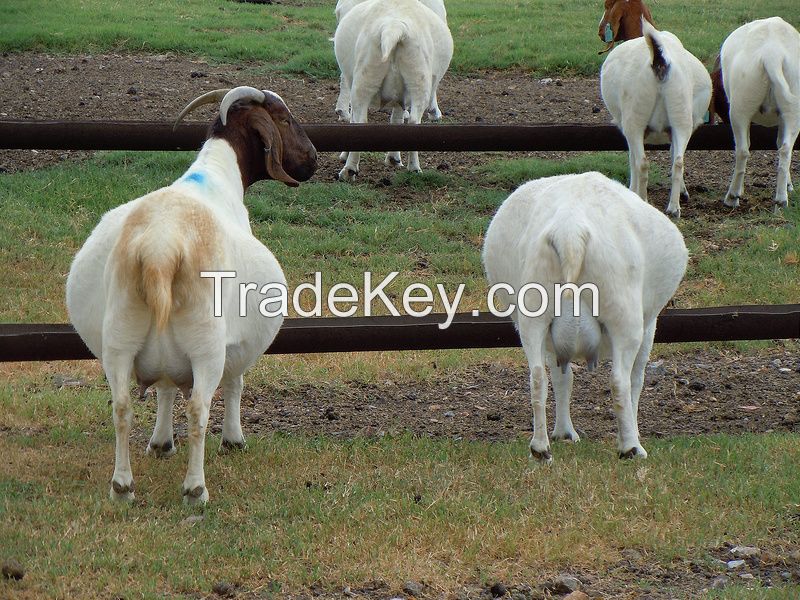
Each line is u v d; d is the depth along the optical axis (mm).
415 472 6547
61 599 4855
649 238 6398
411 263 10781
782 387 8602
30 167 12766
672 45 11609
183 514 5758
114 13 20578
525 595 5125
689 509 5949
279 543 5488
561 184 6430
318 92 16172
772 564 5461
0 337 7086
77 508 5734
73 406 7551
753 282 10406
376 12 12297
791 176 13445
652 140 11836
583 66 17906
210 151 6648
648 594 5152
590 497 6000
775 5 23234
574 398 8445
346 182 12805
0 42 17859
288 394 8297
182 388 5828
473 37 19641
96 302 5801
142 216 5555
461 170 13391
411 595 5086
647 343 6812
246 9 22359
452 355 9156
